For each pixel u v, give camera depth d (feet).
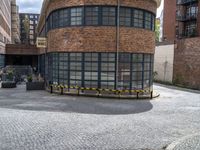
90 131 35.73
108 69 70.85
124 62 71.72
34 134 33.63
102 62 70.85
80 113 47.42
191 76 104.06
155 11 79.71
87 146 29.68
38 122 39.81
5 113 45.83
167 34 164.04
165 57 125.08
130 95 70.13
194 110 54.29
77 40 71.77
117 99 66.85
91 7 70.08
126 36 71.10
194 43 101.91
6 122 39.29
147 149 29.27
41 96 69.46
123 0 69.82
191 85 103.86
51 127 37.17
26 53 170.30
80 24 71.15
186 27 157.58
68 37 73.20
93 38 70.59
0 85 103.04
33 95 71.72
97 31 70.28
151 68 79.61
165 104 61.16
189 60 105.19
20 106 53.26
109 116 45.55
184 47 108.99
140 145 30.55
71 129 36.45
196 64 100.73
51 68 82.12
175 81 115.55
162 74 127.95
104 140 32.01
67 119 42.29
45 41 92.02
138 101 64.90
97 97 68.39
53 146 29.35
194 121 44.01
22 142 30.42
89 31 70.59
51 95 71.61
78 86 71.67
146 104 60.29
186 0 149.48
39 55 152.56
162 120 43.91
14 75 107.04
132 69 72.64
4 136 32.50
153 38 79.41
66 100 62.54
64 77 75.36
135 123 41.06
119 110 51.60
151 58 79.05
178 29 158.71
